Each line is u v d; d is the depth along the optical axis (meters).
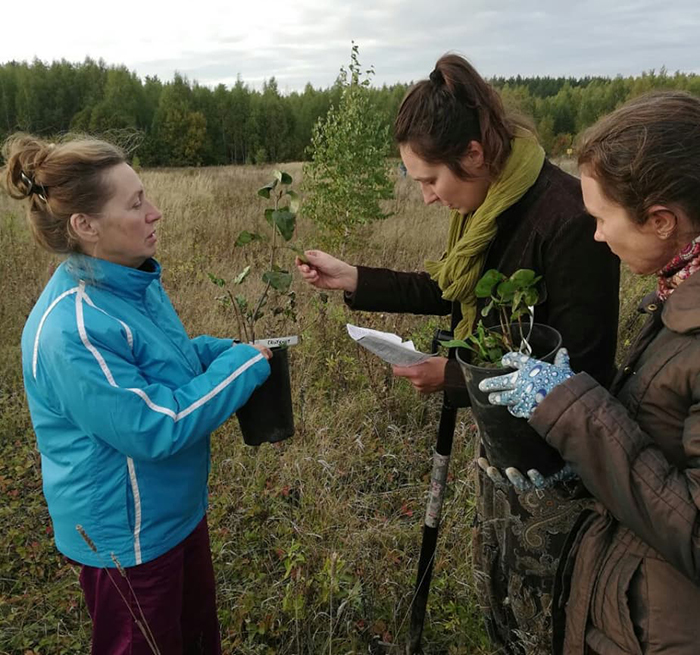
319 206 6.73
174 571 1.69
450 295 1.81
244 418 1.90
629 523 1.12
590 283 1.50
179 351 1.72
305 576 2.34
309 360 4.17
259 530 2.77
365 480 3.14
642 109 1.08
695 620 1.18
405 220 9.05
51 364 1.44
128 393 1.43
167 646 1.72
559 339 1.39
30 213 1.54
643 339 1.26
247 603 2.32
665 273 1.16
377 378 3.89
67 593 2.50
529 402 1.19
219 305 4.83
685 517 1.05
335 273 2.12
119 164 1.54
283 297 4.91
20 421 3.77
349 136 6.47
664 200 1.04
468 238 1.65
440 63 1.54
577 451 1.15
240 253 6.79
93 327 1.45
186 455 1.65
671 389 1.13
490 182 1.62
